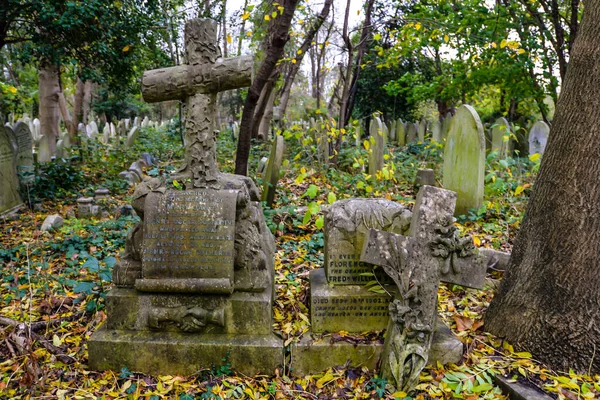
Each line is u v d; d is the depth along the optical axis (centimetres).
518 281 347
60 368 333
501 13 987
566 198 317
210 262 341
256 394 313
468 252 323
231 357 334
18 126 888
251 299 344
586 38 312
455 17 1026
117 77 1032
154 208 342
